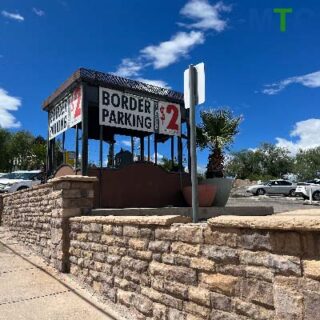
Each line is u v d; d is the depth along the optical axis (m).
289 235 2.72
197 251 3.58
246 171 69.44
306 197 26.12
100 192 8.79
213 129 11.70
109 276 5.16
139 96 9.88
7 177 19.30
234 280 3.17
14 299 5.19
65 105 10.00
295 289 2.66
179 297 3.80
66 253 6.58
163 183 9.91
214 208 8.30
